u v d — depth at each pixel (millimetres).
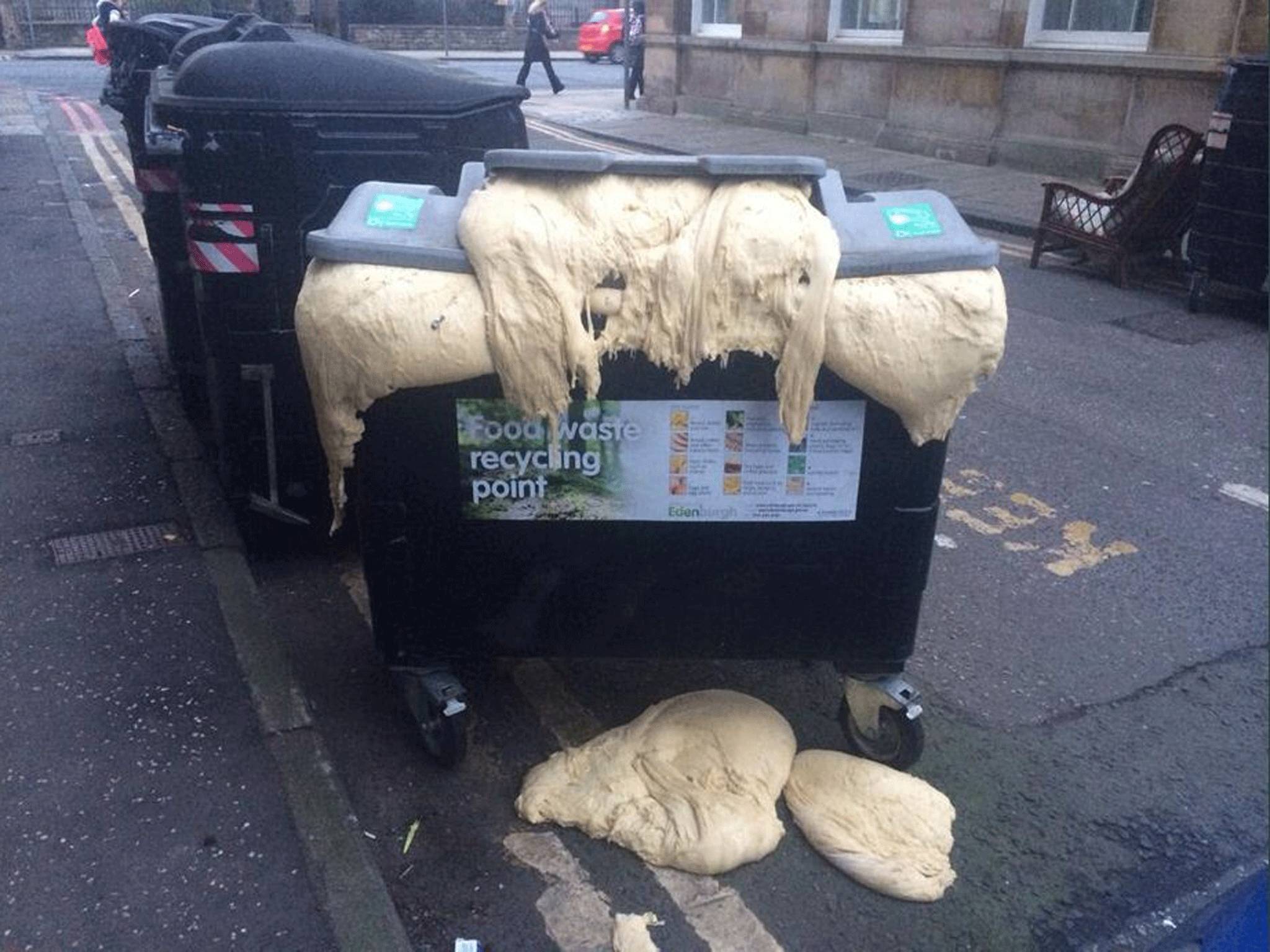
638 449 2674
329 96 3652
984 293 2482
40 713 3318
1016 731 3436
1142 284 8812
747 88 16734
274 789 3031
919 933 2672
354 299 2494
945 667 3756
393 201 2658
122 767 3104
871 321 2471
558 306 2479
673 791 2898
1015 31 12430
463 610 2877
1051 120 12281
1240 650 3914
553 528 2768
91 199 11273
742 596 2842
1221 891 2836
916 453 2666
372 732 3312
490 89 3861
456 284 2521
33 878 2727
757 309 2506
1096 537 4699
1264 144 7328
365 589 4074
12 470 4969
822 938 2645
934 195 2662
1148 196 8359
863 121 14727
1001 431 5805
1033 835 3004
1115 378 6633
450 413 2637
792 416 2564
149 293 7992
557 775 3010
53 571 4121
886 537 2756
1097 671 3766
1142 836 3016
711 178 2621
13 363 6383
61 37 31625
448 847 2881
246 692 3436
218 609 3887
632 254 2533
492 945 2609
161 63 5793
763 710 3164
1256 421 6012
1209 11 10438
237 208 3672
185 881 2729
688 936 2633
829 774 2982
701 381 2604
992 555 4527
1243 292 8391
